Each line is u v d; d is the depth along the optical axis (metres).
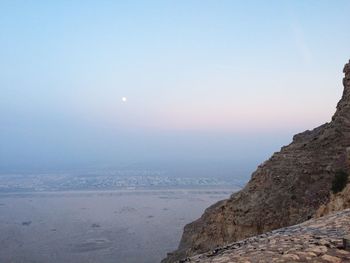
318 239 11.76
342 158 36.34
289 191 37.75
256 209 38.91
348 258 9.74
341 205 26.33
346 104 42.31
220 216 43.66
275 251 11.12
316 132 45.28
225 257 11.77
